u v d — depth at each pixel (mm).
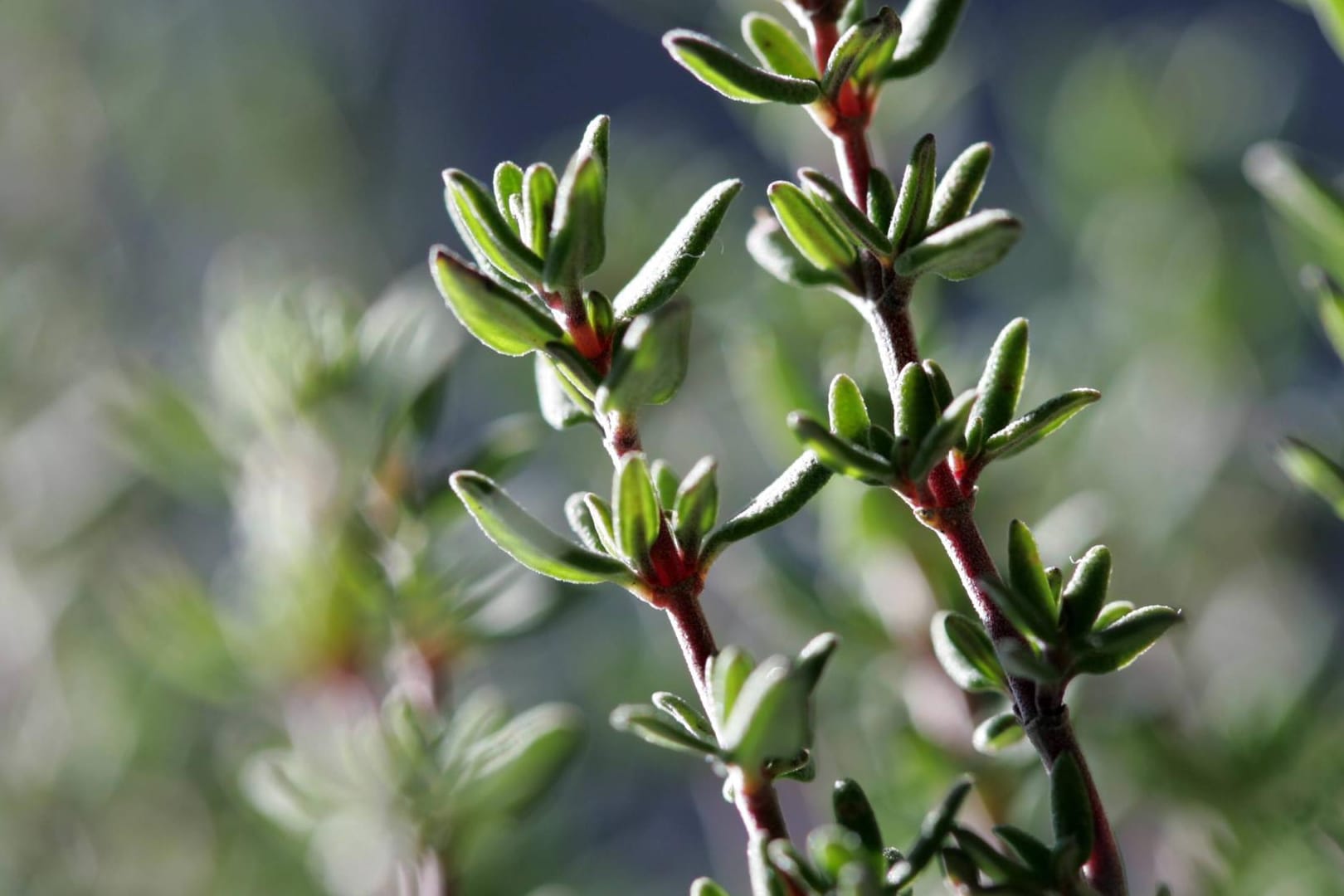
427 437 261
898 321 207
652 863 405
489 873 282
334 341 268
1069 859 200
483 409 451
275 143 587
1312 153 495
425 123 701
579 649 391
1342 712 271
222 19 602
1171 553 381
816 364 309
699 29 363
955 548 206
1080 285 428
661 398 200
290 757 262
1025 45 510
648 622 382
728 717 199
